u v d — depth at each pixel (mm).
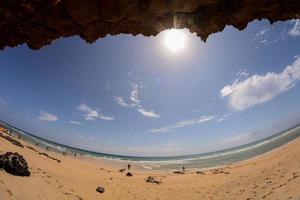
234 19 3957
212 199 27172
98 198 24641
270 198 21266
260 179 29219
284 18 3998
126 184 34062
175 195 30172
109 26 4066
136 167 74125
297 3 3727
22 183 18781
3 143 30922
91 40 4301
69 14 3643
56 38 4273
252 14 3881
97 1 3402
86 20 3646
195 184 35750
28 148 39156
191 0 3557
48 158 37562
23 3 3475
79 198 22047
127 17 3852
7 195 15930
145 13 3814
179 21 4031
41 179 22094
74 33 4098
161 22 4070
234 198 25484
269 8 3682
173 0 3533
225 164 66812
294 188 20828
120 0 3393
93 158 93188
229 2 3738
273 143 91000
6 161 19906
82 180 29969
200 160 103375
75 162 51969
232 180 33906
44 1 3486
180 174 47625
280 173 27969
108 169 53781
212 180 37125
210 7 3793
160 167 76938
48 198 18891
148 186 34156
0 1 3443
